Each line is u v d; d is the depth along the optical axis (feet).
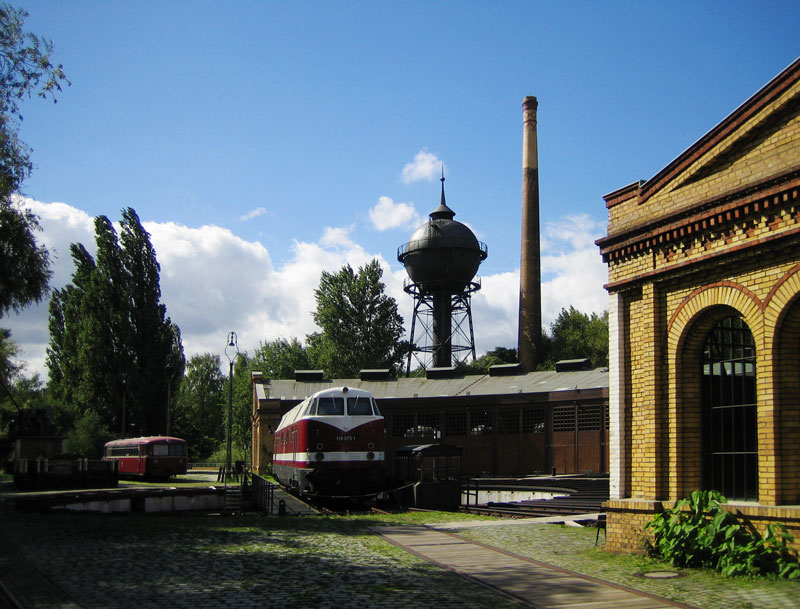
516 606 32.04
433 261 190.39
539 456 128.16
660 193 47.01
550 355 247.70
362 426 95.96
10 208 72.90
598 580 37.47
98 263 176.24
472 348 197.16
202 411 326.85
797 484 38.06
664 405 45.03
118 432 175.63
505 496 102.68
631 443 47.03
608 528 47.06
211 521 65.92
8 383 147.33
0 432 163.32
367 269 241.14
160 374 178.70
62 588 34.22
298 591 34.45
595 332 253.44
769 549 37.06
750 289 40.09
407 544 51.01
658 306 46.01
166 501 87.66
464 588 35.76
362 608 31.30
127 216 180.45
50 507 72.74
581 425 122.21
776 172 38.27
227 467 140.67
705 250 42.83
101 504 79.66
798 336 38.83
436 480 91.30
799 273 37.29
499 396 133.28
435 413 141.18
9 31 68.80
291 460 105.19
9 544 47.62
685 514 41.32
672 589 35.09
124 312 175.42
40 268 73.97
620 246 48.55
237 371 312.50
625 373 48.08
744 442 41.57
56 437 126.00
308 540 52.80
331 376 231.71
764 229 39.29
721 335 43.57
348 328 237.45
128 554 44.57
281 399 157.07
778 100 39.22
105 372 173.68
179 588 34.76
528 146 183.11
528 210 180.34
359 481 94.53
